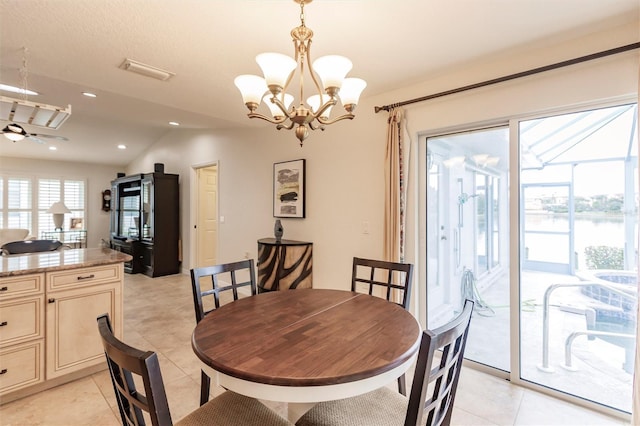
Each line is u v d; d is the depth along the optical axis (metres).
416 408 0.90
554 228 2.18
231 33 1.97
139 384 2.23
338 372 1.02
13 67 2.48
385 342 1.26
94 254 2.75
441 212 2.77
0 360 2.00
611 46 1.89
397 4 1.68
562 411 1.97
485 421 1.87
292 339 1.28
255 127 4.43
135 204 6.46
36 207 7.36
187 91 2.94
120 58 2.30
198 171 5.86
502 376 2.39
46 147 6.68
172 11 1.75
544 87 2.11
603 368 2.04
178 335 3.14
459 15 1.78
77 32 1.96
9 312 2.03
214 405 1.30
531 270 2.27
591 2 1.66
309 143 3.68
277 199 4.05
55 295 2.21
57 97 3.87
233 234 4.86
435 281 2.81
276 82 1.41
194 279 1.81
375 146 3.03
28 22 1.85
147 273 5.90
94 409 1.99
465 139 2.62
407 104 2.73
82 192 7.99
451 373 1.13
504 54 2.23
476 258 2.57
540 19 1.81
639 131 1.64
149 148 7.18
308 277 3.54
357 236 3.18
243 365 1.06
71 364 2.28
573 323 2.13
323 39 2.04
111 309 2.49
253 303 1.78
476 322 2.57
